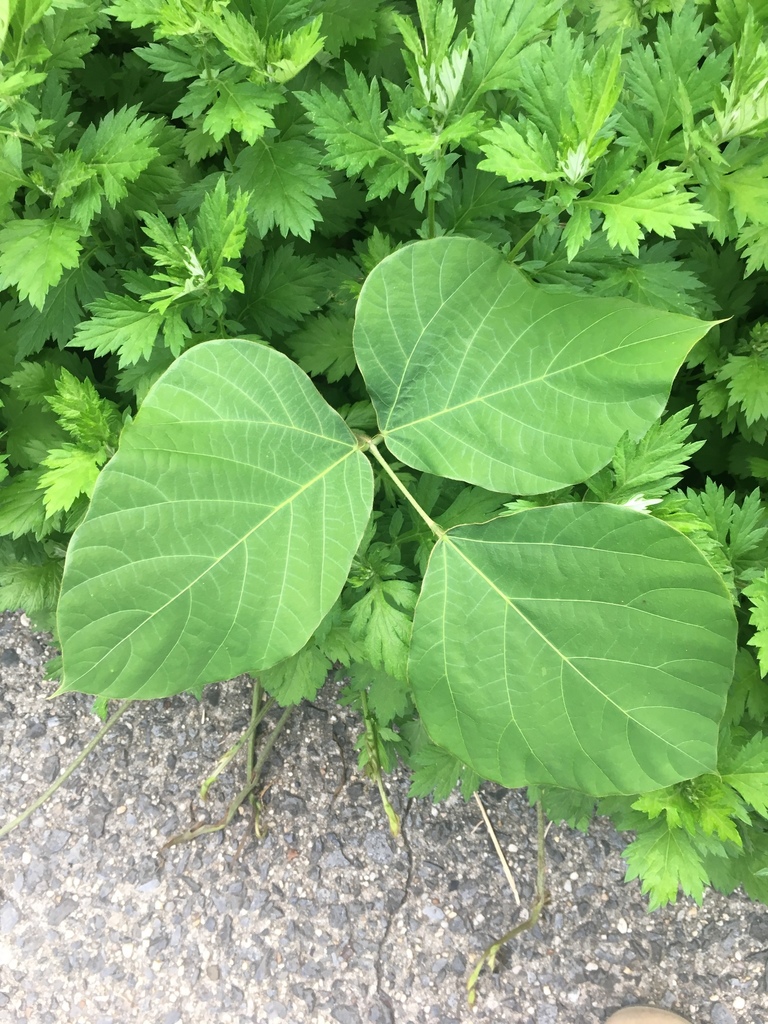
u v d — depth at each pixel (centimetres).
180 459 30
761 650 41
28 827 68
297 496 31
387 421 33
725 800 43
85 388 41
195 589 30
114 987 64
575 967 64
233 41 34
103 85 52
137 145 38
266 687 54
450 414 32
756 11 35
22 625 74
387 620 43
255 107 37
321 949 64
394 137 34
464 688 32
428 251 29
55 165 39
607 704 32
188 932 65
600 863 66
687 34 36
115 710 71
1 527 46
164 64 38
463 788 56
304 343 48
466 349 31
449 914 65
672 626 30
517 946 64
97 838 67
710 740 31
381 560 44
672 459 36
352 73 36
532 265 40
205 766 69
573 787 33
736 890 65
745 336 52
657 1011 61
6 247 39
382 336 31
